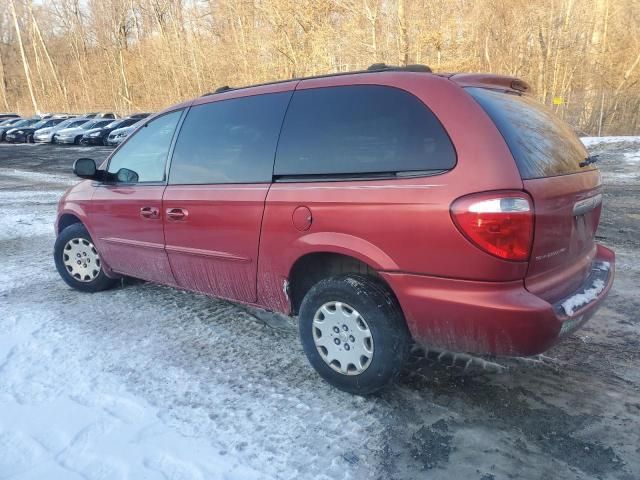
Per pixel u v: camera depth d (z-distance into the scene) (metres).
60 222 5.24
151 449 2.71
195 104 4.02
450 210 2.59
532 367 3.43
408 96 2.89
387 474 2.50
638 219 7.70
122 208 4.39
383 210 2.80
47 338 4.04
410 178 2.76
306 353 3.29
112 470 2.56
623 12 29.64
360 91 3.08
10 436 2.84
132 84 51.69
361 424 2.88
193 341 3.97
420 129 2.80
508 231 2.50
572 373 3.35
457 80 2.86
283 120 3.38
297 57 28.28
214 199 3.63
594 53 29.02
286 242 3.25
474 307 2.60
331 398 3.15
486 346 2.67
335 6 25.75
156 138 4.25
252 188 3.43
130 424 2.93
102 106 56.16
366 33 23.67
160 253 4.16
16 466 2.61
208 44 38.81
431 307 2.74
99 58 57.50
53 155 23.73
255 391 3.25
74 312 4.58
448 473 2.50
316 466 2.57
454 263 2.62
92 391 3.27
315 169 3.15
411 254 2.74
